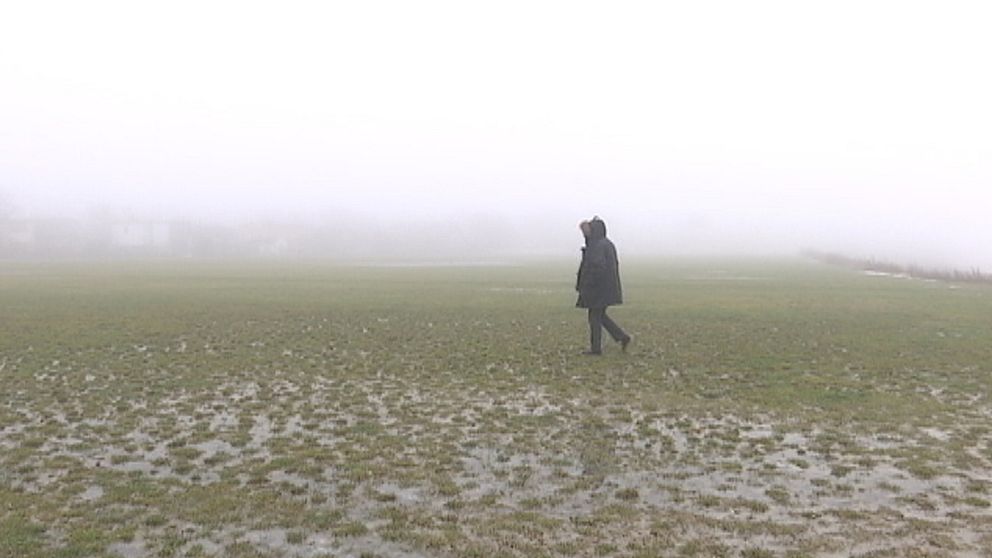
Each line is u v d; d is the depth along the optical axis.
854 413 12.54
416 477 9.29
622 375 15.85
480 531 7.57
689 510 8.20
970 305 31.14
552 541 7.33
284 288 40.44
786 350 19.03
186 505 8.28
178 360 17.52
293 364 17.16
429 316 26.59
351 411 12.77
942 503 8.41
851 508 8.26
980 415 12.41
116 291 37.44
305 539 7.37
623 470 9.60
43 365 16.64
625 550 7.12
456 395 14.00
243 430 11.54
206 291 37.84
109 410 12.72
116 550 7.07
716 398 13.68
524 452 10.39
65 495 8.59
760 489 8.89
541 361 17.56
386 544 7.26
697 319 25.64
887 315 27.02
